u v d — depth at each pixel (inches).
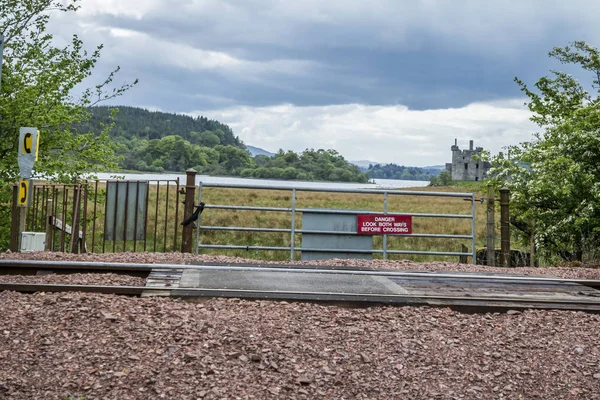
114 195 510.6
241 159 6801.2
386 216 553.9
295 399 211.6
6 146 588.4
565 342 271.9
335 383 223.5
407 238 920.9
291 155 6904.5
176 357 229.9
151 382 213.3
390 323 283.6
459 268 478.6
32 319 258.8
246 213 1115.9
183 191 528.4
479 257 593.3
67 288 314.7
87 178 596.1
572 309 325.4
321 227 547.8
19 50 626.8
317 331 265.3
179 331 250.4
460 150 5954.7
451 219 1237.1
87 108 641.0
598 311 326.0
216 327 257.9
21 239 473.4
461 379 233.3
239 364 229.6
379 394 219.6
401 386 225.5
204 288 329.4
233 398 207.6
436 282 387.9
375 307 312.3
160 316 268.8
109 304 280.5
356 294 325.4
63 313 265.4
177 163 6141.7
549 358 254.4
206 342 242.4
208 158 6565.0
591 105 665.6
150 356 229.6
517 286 384.2
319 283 365.4
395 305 316.2
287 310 294.7
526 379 236.4
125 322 258.4
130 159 5969.5
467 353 254.4
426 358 246.7
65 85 612.4
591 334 285.3
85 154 629.6
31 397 201.8
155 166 5959.6
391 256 746.2
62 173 598.9
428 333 273.1
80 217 583.5
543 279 406.0
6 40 621.9
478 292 358.3
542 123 719.1
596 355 259.4
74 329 249.3
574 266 560.1
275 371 227.5
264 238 852.0
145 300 294.7
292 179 6633.9
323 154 7022.6
